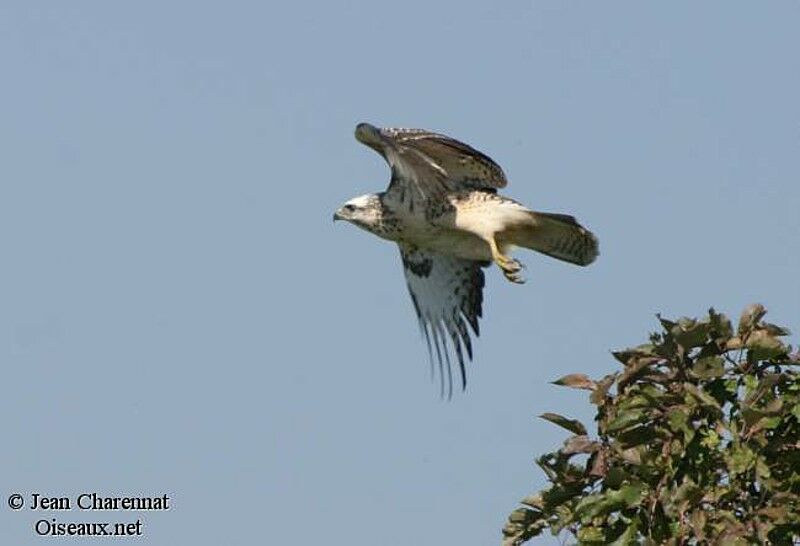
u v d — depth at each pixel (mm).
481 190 17641
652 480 12742
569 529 13344
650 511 12695
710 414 12656
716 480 12711
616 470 12672
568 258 17516
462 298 18609
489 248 17844
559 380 13336
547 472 13234
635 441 12867
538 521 13648
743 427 12500
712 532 12367
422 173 17500
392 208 17875
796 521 12156
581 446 13094
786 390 12648
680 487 12406
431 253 18703
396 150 17016
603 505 12625
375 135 16812
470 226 17438
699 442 12586
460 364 18516
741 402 12547
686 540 12648
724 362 12914
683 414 12492
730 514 12336
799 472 12633
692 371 12781
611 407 13078
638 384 13117
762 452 12445
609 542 12891
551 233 17312
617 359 13117
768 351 12734
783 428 12695
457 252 18141
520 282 17141
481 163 17469
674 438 12695
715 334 12945
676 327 12789
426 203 17688
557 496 13211
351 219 18078
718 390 12891
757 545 12117
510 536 13719
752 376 12812
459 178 17672
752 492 12719
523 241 17609
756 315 12914
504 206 17312
